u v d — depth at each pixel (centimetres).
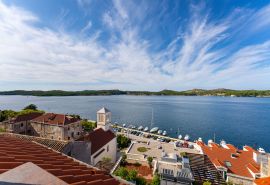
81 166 1137
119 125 12250
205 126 12194
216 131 10925
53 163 1028
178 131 10744
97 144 3938
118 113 17612
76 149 2603
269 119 14350
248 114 16838
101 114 4922
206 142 9056
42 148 1440
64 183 503
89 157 2920
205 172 3628
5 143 1340
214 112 18125
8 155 970
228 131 10900
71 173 888
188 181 3225
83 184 753
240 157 4294
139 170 3653
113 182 941
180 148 5359
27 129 6172
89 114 16788
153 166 3781
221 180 3481
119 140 6234
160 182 3119
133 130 10156
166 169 3447
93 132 4316
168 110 19788
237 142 9038
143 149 4934
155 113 17588
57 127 5819
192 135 10194
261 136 9875
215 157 4297
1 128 5703
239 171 3828
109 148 4447
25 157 1002
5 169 713
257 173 3556
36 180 482
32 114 6700
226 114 16925
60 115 6294
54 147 2191
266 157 3478
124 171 2938
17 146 1286
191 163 3872
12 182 457
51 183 484
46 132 5944
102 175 1031
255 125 12350
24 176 491
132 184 1034
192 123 13112
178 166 3541
